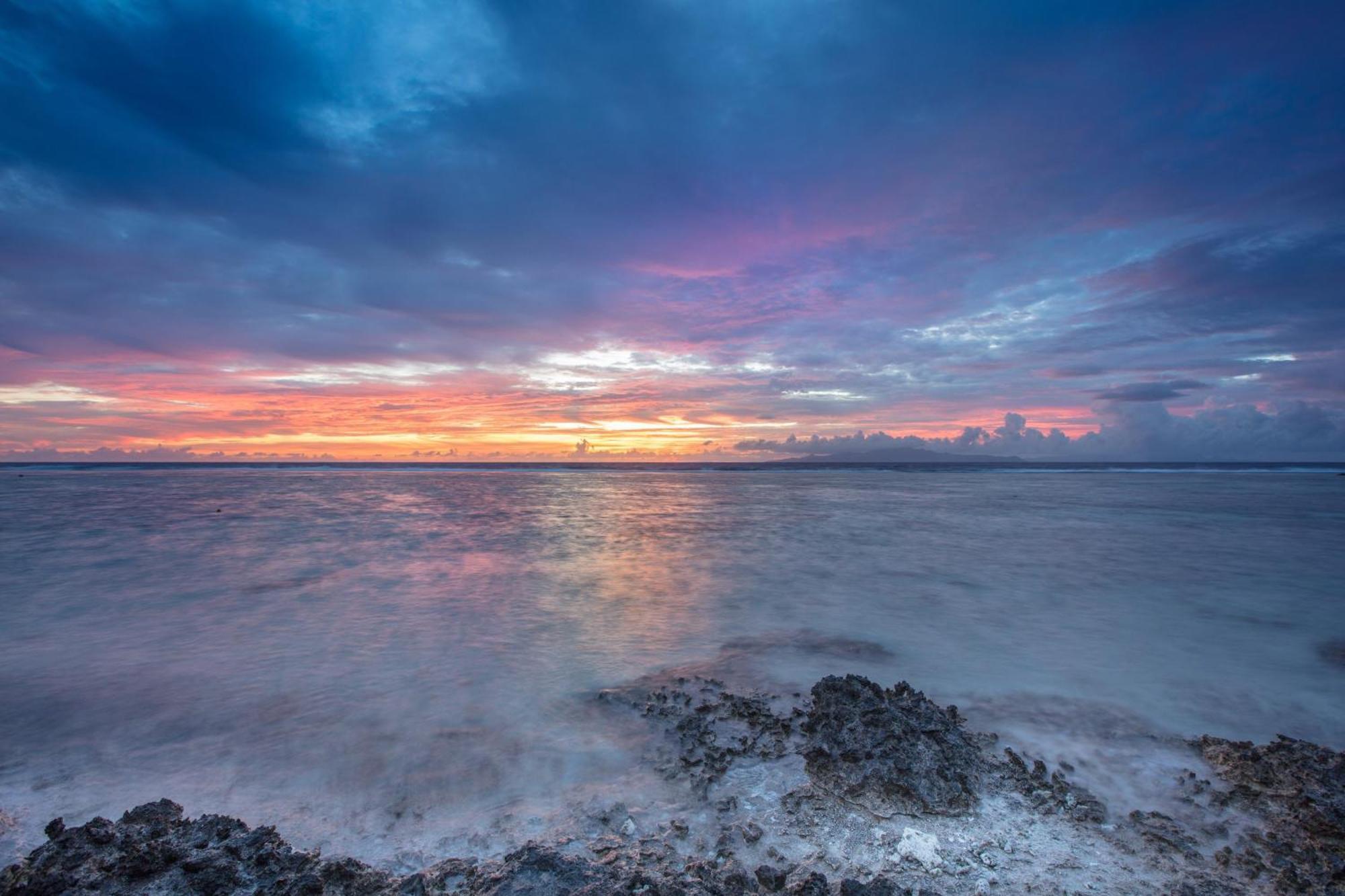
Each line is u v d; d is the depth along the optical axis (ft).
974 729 18.47
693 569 45.44
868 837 12.86
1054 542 59.57
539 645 27.02
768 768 15.94
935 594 37.17
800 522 78.13
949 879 11.52
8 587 38.78
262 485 175.94
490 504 107.45
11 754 16.79
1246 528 71.10
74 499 115.44
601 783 15.24
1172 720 19.34
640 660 25.12
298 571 43.98
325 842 12.86
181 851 11.44
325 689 21.65
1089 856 12.25
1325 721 19.44
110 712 19.53
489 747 17.16
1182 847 12.56
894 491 152.97
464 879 11.06
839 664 24.75
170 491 142.31
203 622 30.60
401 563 47.42
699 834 13.05
